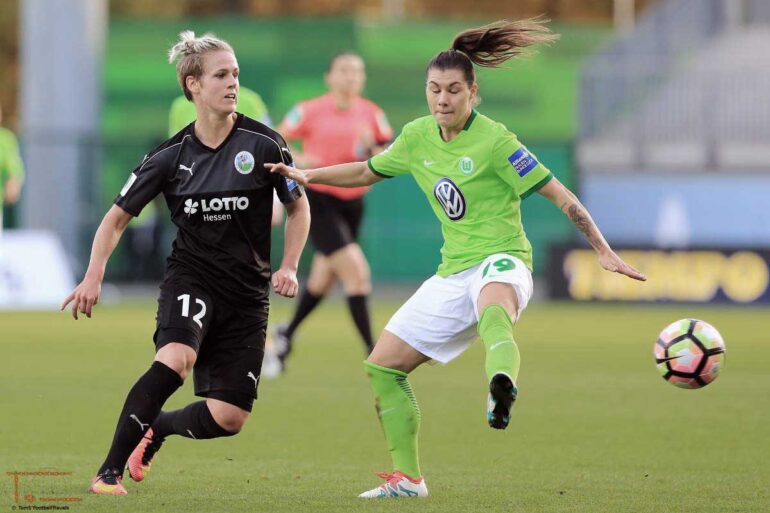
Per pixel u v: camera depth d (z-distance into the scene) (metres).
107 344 57.62
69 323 70.44
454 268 23.77
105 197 98.38
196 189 23.33
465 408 37.47
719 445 30.56
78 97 96.50
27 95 96.94
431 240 100.50
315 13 158.25
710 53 117.44
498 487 24.50
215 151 23.44
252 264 23.64
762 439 31.56
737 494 23.77
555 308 87.00
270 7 158.25
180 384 22.83
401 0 155.25
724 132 109.44
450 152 24.02
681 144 109.31
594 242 23.50
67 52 96.06
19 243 83.69
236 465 27.25
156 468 26.66
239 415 23.84
